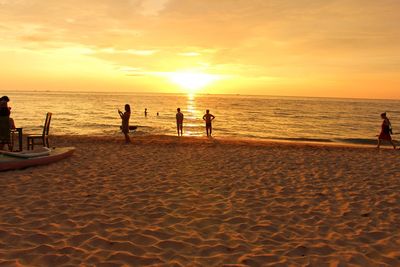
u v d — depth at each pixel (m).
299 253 4.09
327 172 8.91
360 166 9.83
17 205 5.69
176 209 5.68
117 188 6.96
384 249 4.24
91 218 5.17
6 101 9.72
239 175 8.41
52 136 16.77
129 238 4.44
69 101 98.38
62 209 5.56
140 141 15.16
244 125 36.44
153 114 51.78
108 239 4.38
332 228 4.95
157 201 6.11
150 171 8.71
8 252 3.92
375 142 22.86
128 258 3.85
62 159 10.02
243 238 4.52
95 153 11.50
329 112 70.88
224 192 6.81
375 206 6.03
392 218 5.42
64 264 3.67
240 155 11.62
